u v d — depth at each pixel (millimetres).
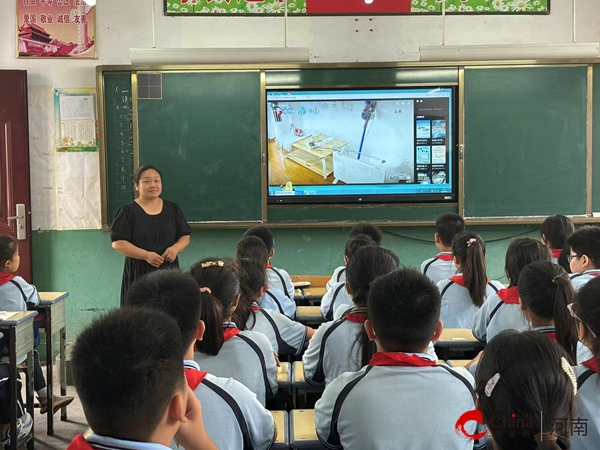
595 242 2484
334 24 4859
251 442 1520
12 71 4664
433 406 1367
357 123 4781
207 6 4852
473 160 4781
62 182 4848
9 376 2812
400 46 4867
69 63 4805
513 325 2332
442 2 4805
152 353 772
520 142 4777
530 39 4910
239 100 4742
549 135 4773
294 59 4621
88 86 4824
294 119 4777
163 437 791
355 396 1396
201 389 1444
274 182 4805
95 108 4820
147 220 3865
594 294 1372
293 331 2395
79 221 4879
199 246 4949
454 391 1383
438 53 4613
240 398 1475
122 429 768
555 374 966
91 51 4809
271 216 4812
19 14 4773
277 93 4758
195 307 1427
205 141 4762
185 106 4734
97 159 4848
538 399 947
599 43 4629
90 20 4797
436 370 1412
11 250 3277
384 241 4969
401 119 4785
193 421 1047
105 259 4918
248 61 4637
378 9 4840
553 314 1760
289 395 2457
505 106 4750
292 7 4844
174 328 820
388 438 1361
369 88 4750
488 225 4930
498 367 985
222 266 1883
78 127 4824
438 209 4820
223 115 4750
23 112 4688
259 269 2428
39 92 4801
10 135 4688
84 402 772
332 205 4812
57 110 4805
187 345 1425
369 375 1416
